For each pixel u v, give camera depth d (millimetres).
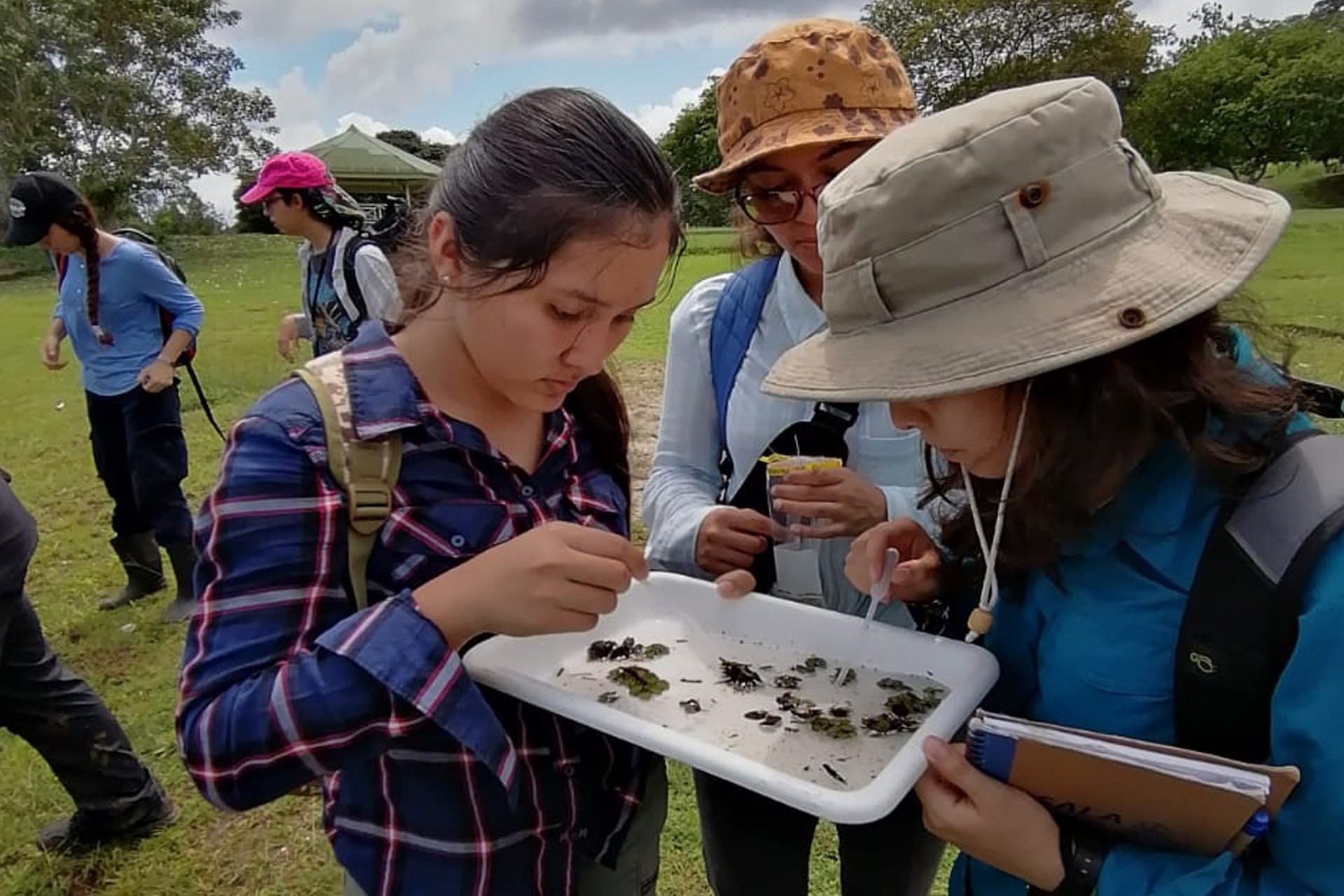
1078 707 1086
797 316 1671
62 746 2518
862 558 1396
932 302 971
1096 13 36438
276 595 1057
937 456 1455
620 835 1354
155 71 30375
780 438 1658
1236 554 935
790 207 1574
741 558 1623
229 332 12055
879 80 1567
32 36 27250
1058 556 1065
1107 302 907
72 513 5465
